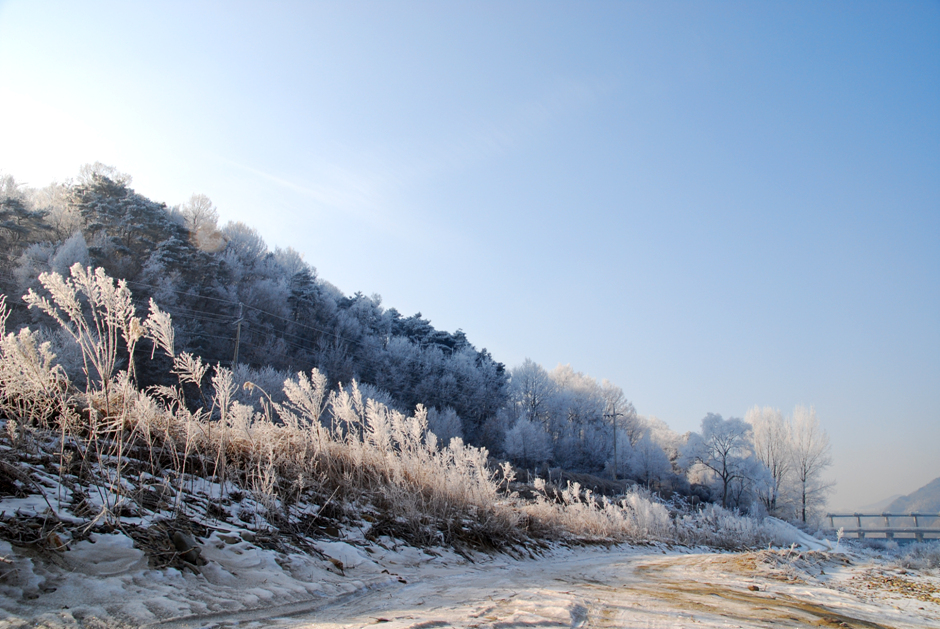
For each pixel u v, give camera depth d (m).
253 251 73.12
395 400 62.81
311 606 5.03
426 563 8.85
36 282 35.25
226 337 47.25
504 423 75.06
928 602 9.16
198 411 8.02
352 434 12.27
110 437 7.58
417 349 74.19
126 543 4.90
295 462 9.81
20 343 5.64
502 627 4.41
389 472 11.87
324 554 7.14
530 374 85.81
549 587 7.48
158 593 4.34
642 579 9.93
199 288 48.19
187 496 6.96
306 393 10.59
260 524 7.18
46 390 5.95
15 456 5.59
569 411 87.75
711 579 10.70
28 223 40.53
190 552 5.24
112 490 5.63
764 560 13.20
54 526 4.59
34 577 3.88
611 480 63.19
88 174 53.16
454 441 14.90
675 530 28.17
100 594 4.01
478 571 9.05
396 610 5.00
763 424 70.12
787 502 64.75
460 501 12.69
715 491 65.81
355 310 77.38
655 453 72.12
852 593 9.87
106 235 45.16
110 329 6.13
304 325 60.91
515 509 15.48
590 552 16.75
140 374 37.19
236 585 5.14
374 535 9.06
